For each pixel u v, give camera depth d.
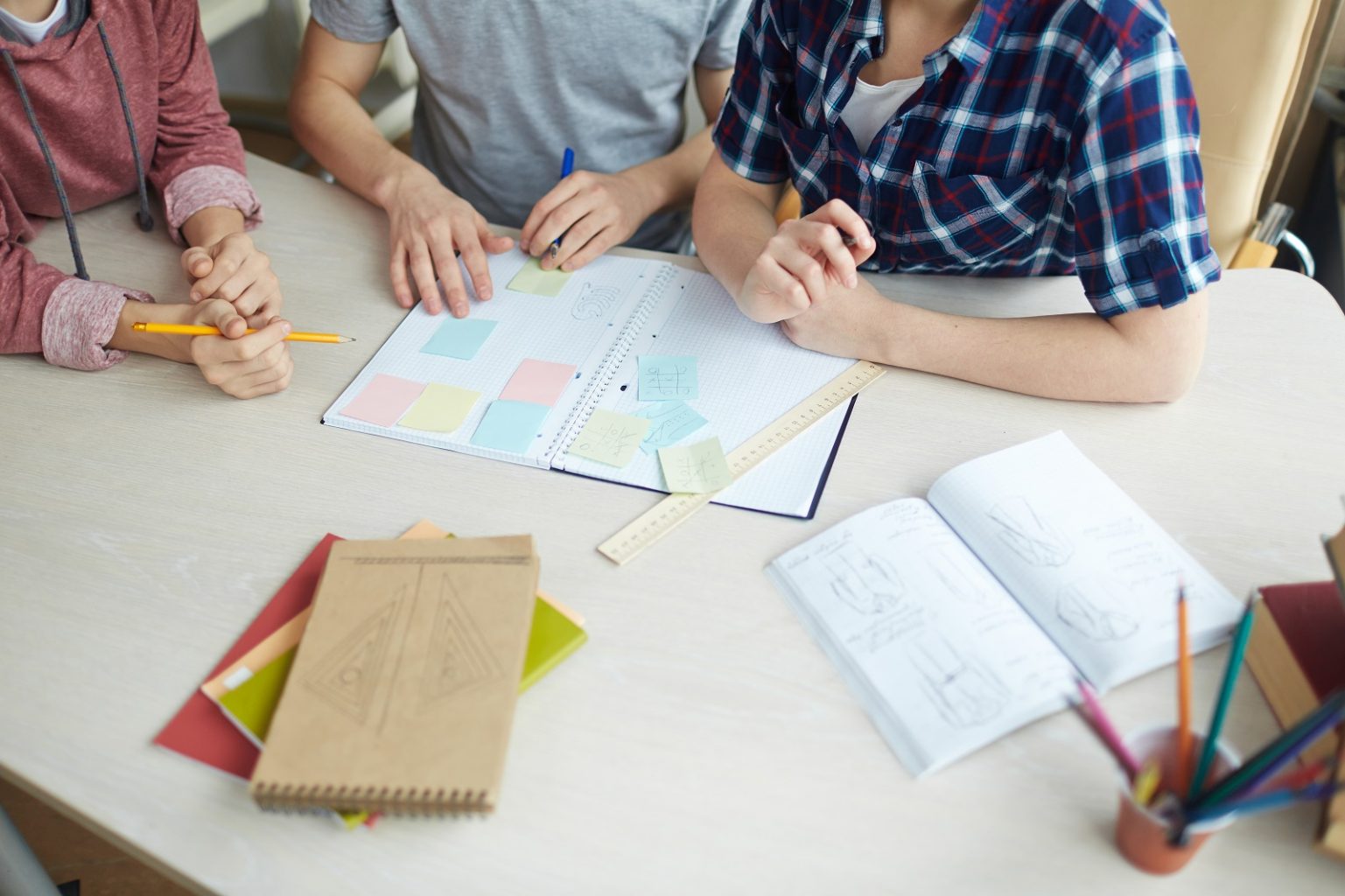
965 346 0.94
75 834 1.31
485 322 1.05
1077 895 0.59
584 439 0.90
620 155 1.51
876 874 0.60
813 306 0.97
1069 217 0.99
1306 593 0.70
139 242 1.18
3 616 0.76
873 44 0.97
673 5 1.34
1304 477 0.85
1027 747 0.66
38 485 0.87
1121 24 0.84
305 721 0.65
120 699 0.71
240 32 1.99
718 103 1.51
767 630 0.74
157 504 0.85
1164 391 0.91
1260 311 1.03
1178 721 0.62
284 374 0.96
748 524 0.82
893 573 0.76
